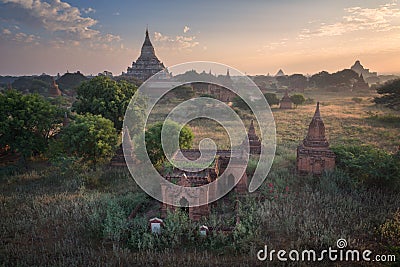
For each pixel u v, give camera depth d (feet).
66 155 92.38
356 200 70.59
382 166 75.31
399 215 63.10
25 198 75.82
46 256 53.47
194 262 51.34
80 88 131.03
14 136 99.60
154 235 58.08
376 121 184.24
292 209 67.10
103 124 96.84
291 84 524.52
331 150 87.61
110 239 58.08
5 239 58.85
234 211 66.74
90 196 75.31
